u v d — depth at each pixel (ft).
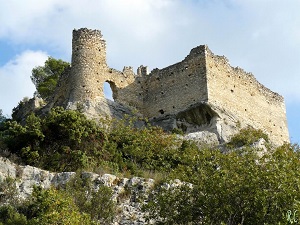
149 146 148.66
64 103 177.78
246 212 89.51
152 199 101.14
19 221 97.81
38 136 138.92
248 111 187.01
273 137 193.77
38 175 117.19
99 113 169.58
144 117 184.65
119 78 185.06
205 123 174.09
